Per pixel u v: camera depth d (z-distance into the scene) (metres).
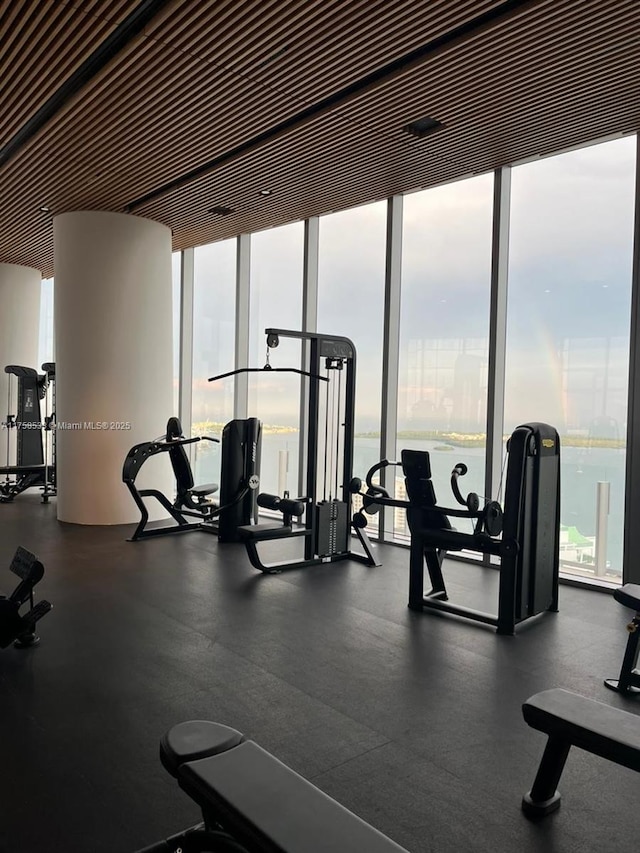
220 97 4.36
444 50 3.74
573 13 3.37
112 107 4.53
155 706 2.85
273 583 4.86
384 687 3.09
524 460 3.90
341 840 1.31
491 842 2.01
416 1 3.30
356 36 3.62
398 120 4.63
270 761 1.57
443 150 5.13
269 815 1.38
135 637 3.68
